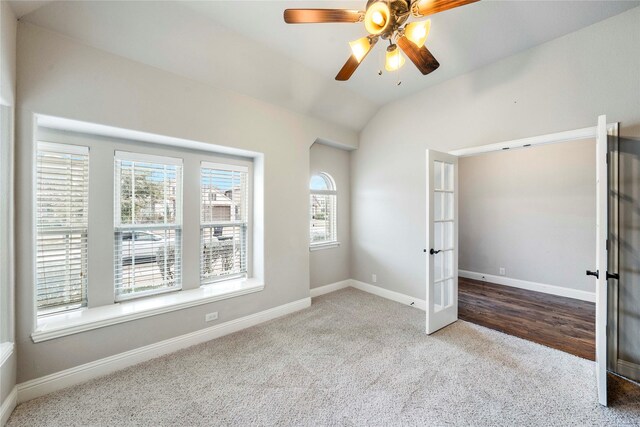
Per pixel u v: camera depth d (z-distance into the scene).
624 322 2.03
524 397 1.78
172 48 2.20
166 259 2.64
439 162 2.86
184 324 2.45
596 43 2.17
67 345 1.89
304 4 2.00
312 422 1.59
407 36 1.60
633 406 1.69
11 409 1.63
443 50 2.55
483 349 2.39
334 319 3.06
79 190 2.16
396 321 3.00
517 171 4.27
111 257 2.32
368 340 2.57
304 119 3.44
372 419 1.61
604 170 1.69
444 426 1.55
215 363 2.19
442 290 2.93
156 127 2.25
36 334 1.76
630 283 2.01
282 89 2.98
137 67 2.15
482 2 1.97
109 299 2.31
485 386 1.89
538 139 2.45
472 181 4.79
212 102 2.59
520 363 2.17
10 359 1.63
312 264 3.90
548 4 1.99
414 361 2.21
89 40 1.92
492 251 4.55
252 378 2.00
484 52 2.58
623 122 2.06
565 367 2.11
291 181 3.30
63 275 2.11
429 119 3.30
